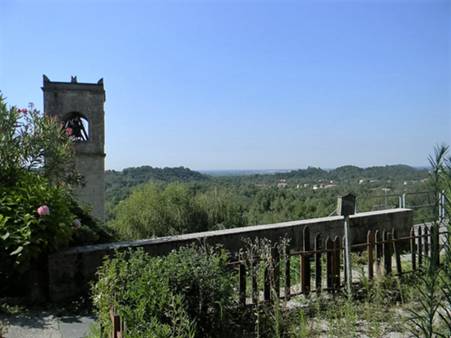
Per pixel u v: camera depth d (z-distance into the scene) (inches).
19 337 169.6
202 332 162.2
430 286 72.1
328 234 335.0
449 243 67.7
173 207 1611.7
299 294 205.2
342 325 171.0
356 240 348.2
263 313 181.0
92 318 192.1
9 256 205.9
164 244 251.0
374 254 240.2
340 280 225.0
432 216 68.7
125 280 157.6
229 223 1657.2
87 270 223.9
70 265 219.9
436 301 74.9
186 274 161.6
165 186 1715.1
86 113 734.5
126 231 1501.0
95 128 737.0
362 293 213.0
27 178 250.8
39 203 220.1
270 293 190.5
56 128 304.5
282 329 170.9
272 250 201.8
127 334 119.2
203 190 1813.5
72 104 727.7
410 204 394.6
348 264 214.5
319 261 212.5
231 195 1776.6
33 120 294.8
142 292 147.8
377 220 362.9
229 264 189.0
